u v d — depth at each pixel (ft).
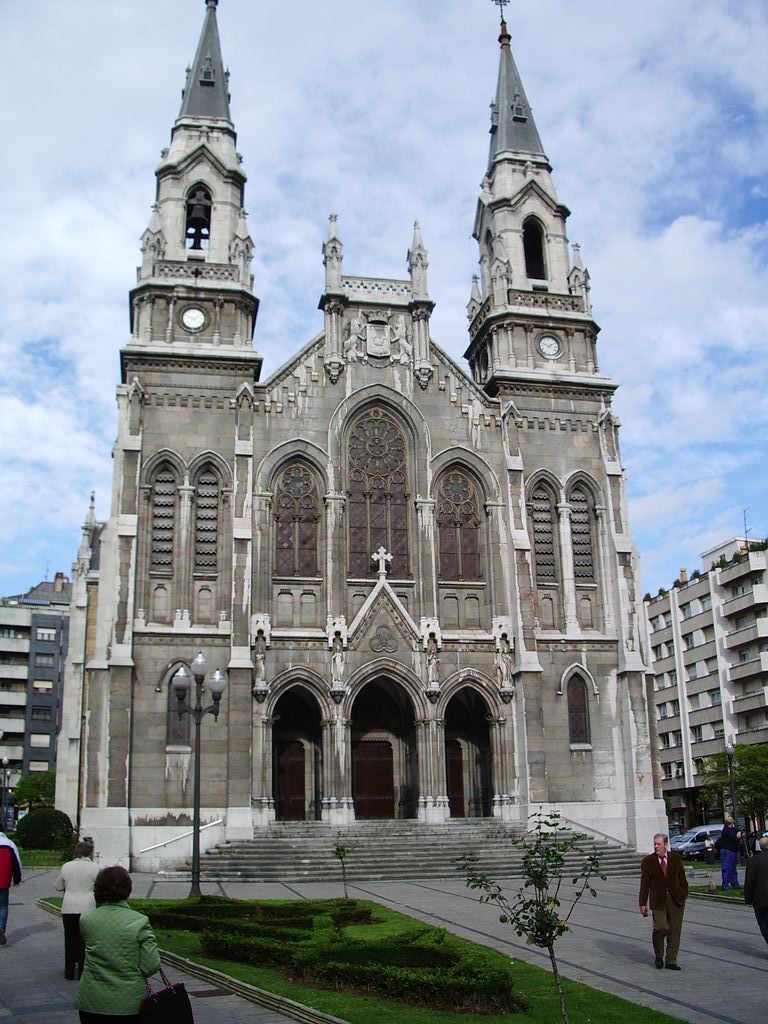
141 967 35.83
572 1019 52.19
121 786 149.48
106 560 159.22
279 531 169.68
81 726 213.05
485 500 177.58
